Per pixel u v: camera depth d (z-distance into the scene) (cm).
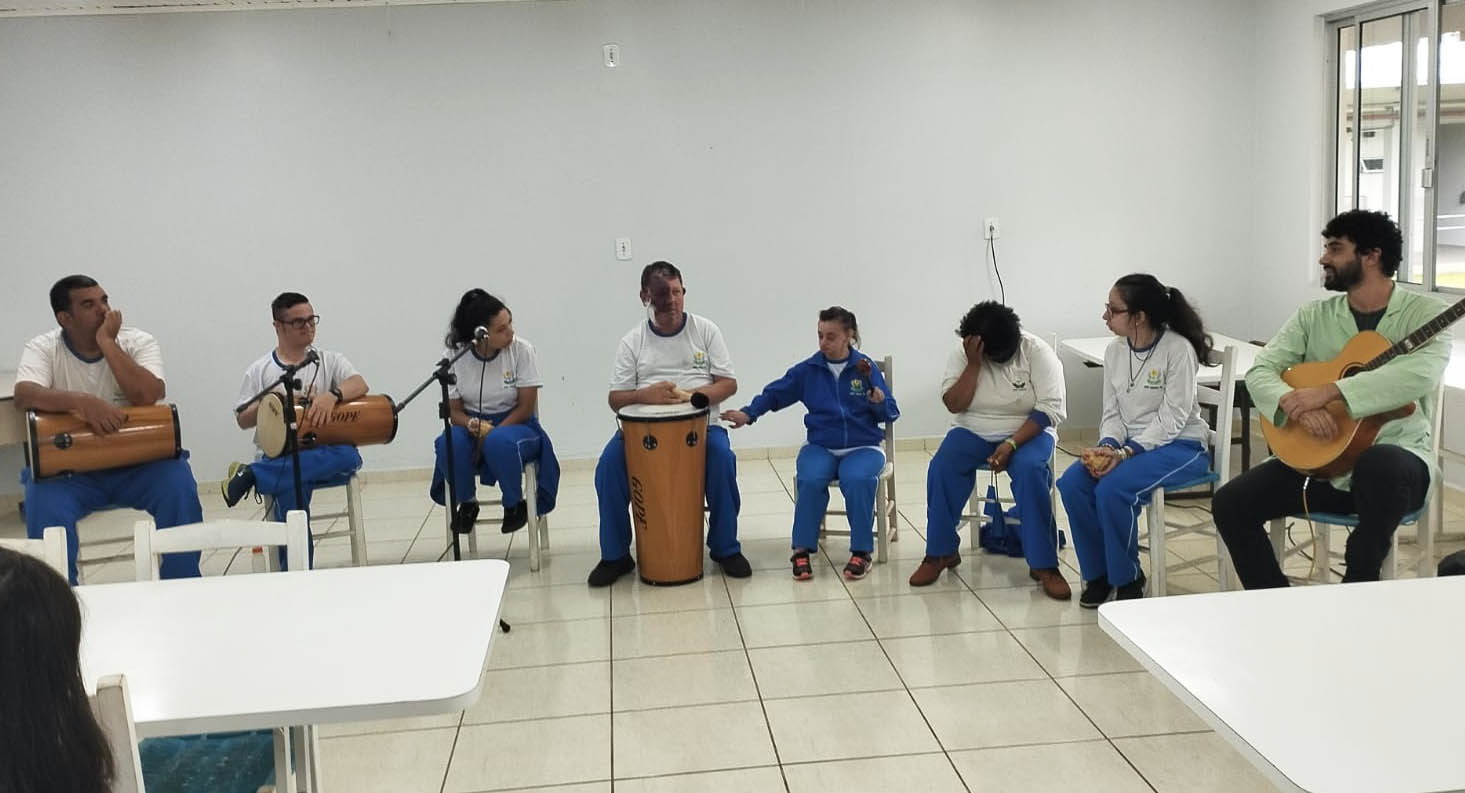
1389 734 153
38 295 599
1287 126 614
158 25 588
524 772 292
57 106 588
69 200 595
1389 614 194
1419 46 542
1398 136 561
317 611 220
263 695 181
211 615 220
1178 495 518
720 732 309
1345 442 316
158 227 601
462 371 461
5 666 114
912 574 431
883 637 371
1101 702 317
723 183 623
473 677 186
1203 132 641
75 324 400
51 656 117
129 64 589
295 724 177
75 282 395
